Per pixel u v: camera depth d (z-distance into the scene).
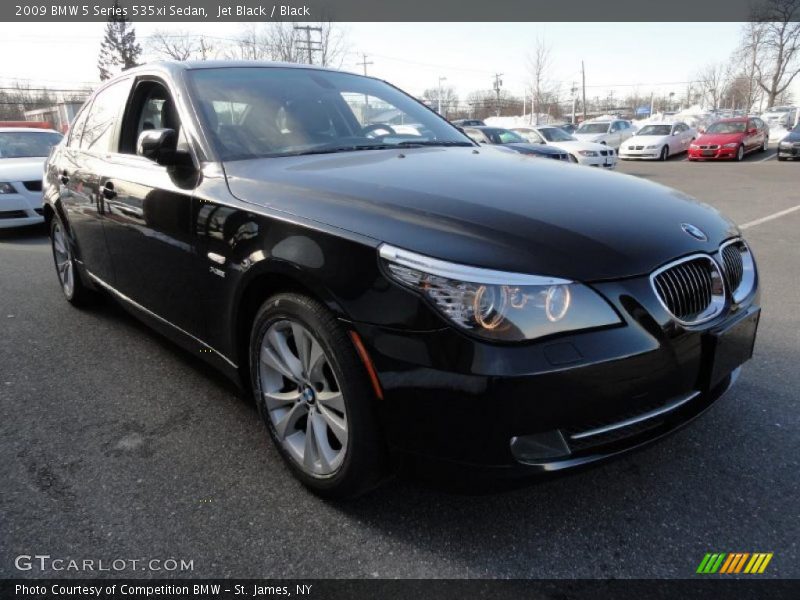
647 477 2.45
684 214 2.35
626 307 1.88
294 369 2.29
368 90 3.66
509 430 1.78
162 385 3.34
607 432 1.94
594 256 1.91
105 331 4.18
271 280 2.32
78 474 2.52
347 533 2.15
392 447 1.97
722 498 2.31
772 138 33.78
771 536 2.11
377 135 3.30
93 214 3.64
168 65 3.25
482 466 1.82
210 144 2.78
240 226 2.38
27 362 3.66
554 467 1.86
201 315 2.75
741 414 2.92
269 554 2.06
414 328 1.83
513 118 45.53
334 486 2.19
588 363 1.80
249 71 3.32
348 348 1.99
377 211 2.08
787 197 11.34
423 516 2.23
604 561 2.01
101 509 2.29
